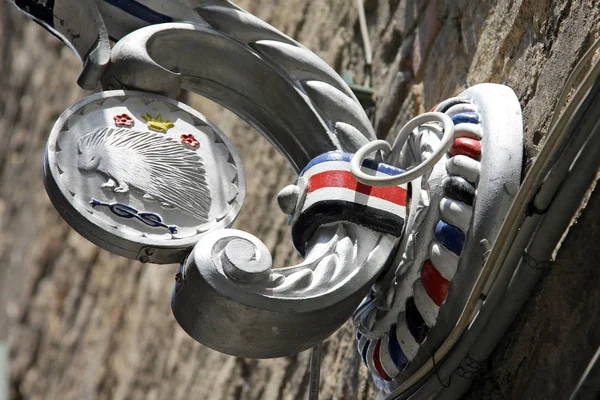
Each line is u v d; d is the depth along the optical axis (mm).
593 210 3145
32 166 12594
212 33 3943
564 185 3123
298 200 3633
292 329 3422
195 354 7785
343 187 3584
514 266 3271
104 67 3834
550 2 3699
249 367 6828
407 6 5559
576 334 3082
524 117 3689
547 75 3590
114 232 3508
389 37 5754
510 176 3436
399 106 5367
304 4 7184
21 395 11383
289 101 3967
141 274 9406
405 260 3562
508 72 3992
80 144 3635
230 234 3422
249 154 7508
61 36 4008
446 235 3480
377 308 3701
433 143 3641
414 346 3566
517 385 3301
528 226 3203
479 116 3623
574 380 3039
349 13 6441
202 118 3816
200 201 3662
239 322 3391
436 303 3494
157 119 3773
